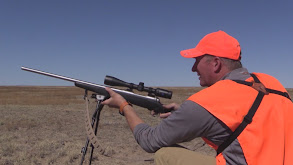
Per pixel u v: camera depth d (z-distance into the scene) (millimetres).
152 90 2467
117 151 7500
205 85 2234
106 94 2506
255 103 1796
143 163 6473
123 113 2371
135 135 2201
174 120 1922
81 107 20031
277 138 1696
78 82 2584
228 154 1812
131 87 2486
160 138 2008
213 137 1860
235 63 2094
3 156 6406
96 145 2428
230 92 1848
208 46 2111
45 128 10406
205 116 1818
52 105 21703
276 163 1641
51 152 6957
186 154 2189
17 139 8359
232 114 1754
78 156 6648
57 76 2650
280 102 1838
